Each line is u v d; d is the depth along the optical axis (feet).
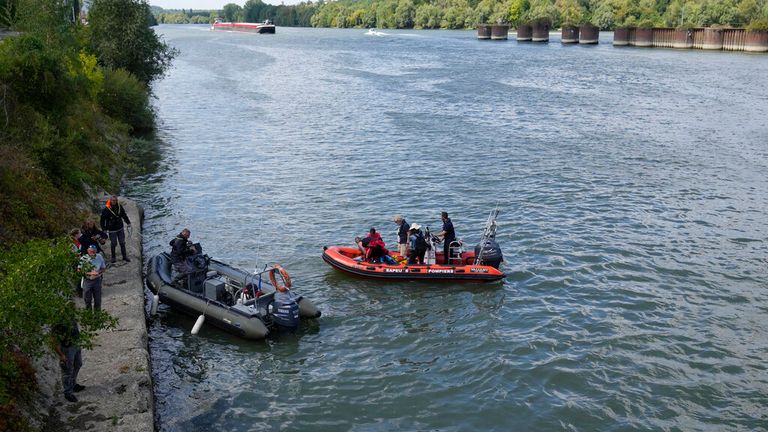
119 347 46.11
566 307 60.29
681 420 44.32
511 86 222.48
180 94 197.98
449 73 265.13
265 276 64.03
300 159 114.83
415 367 50.16
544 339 54.34
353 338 54.34
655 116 162.50
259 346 52.44
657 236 78.23
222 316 53.72
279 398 45.96
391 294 62.44
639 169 109.60
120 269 59.57
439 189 96.89
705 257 72.02
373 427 43.16
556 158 117.19
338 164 111.45
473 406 45.50
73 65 112.27
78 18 179.01
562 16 565.53
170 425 42.32
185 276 57.21
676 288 64.34
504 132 141.59
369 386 47.62
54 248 37.47
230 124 148.46
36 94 78.43
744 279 66.44
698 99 191.31
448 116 161.89
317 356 51.44
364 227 80.28
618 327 56.54
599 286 64.64
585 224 82.38
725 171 108.47
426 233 67.05
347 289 63.26
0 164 60.44
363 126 147.23
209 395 45.91
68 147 79.77
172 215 83.20
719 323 57.47
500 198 92.79
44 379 40.45
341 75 256.73
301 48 411.75
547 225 81.92
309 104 180.04
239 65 294.66
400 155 118.52
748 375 49.60
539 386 47.85
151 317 56.08
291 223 81.30
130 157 110.83
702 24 450.30
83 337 37.01
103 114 120.47
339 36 571.28
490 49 401.70
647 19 516.32
